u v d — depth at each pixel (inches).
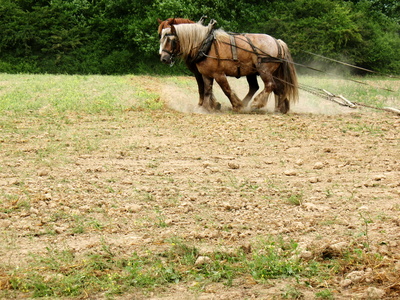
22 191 306.7
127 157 405.4
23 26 1562.5
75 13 1692.9
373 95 818.8
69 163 383.9
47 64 1551.4
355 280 187.0
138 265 203.3
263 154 412.2
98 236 238.1
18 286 189.0
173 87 895.7
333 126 531.5
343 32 1517.0
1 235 238.4
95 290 187.0
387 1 1791.3
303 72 1552.7
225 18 1578.5
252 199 292.5
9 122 564.4
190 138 478.0
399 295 177.0
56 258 212.4
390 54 1552.7
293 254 208.4
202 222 255.0
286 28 1556.3
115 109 663.1
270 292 182.7
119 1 1630.2
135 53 1603.1
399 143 448.1
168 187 318.7
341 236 230.8
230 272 194.9
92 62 1556.3
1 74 1104.2
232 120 572.7
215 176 348.5
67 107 668.7
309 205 274.2
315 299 176.9
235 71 625.0
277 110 637.9
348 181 331.3
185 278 194.9
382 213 262.8
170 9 1470.2
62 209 275.3
